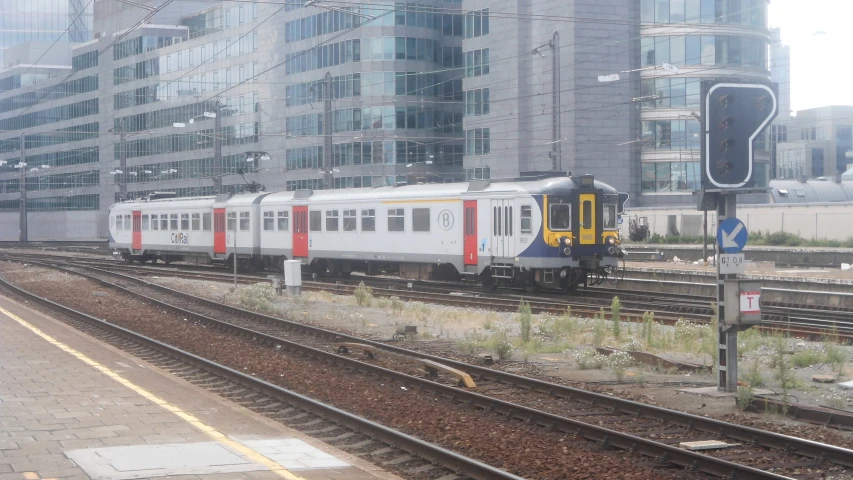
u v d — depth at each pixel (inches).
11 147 4653.1
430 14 3203.7
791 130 5546.3
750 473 362.6
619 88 2819.9
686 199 2878.9
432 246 1318.9
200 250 1849.2
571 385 592.4
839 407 506.3
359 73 3134.8
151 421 431.5
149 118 3836.1
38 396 489.1
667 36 2839.6
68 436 396.8
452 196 1288.1
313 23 3179.1
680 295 1171.9
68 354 647.1
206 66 3548.2
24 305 1095.6
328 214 1518.2
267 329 920.3
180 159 3681.1
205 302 1154.0
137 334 804.0
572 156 2763.3
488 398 516.7
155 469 342.3
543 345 773.3
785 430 454.9
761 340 764.6
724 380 551.8
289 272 1263.5
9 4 4773.6
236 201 1743.4
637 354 672.4
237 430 420.2
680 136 2864.2
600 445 428.1
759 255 1820.9
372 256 1422.2
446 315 999.6
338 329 919.0
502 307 1061.8
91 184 4188.0
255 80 3348.9
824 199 3034.0
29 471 336.8
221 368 627.5
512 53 2883.9
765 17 2960.1
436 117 3245.6
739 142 542.9
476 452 422.6
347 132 3152.1
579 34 2753.4
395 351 728.3
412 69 3161.9
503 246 1218.0
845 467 386.3
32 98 4498.0
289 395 531.2
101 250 2783.0
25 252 2815.0
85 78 4202.8
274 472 344.8
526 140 2874.0
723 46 2851.9
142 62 3848.4
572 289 1240.2
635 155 2881.4
